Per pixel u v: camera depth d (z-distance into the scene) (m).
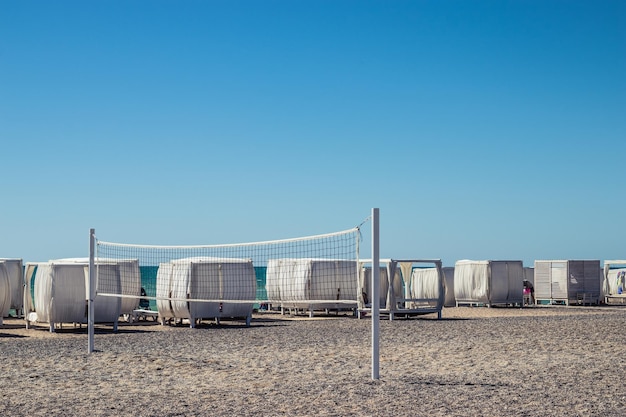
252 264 24.02
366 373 12.31
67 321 21.53
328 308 28.75
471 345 16.64
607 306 36.12
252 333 20.48
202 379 11.78
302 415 8.84
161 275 24.45
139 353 15.45
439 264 27.17
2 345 17.36
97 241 19.19
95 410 9.24
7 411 9.23
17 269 28.16
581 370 12.56
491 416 8.77
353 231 12.43
